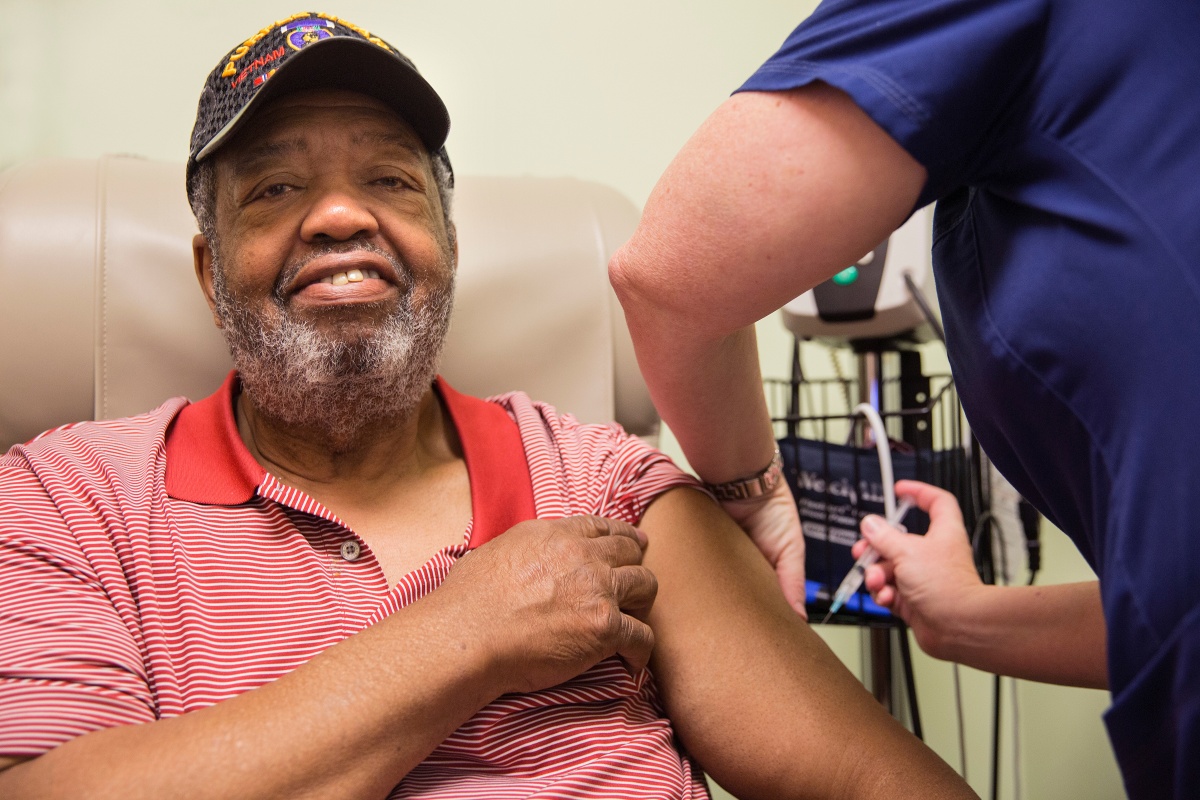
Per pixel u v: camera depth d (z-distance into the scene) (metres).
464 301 1.17
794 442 1.17
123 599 0.73
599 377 1.19
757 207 0.57
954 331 0.62
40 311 1.05
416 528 0.92
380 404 0.93
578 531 0.83
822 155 0.55
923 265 1.27
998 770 1.30
